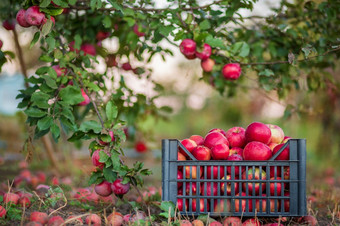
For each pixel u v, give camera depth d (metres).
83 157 5.80
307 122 9.20
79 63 3.15
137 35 3.66
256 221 2.55
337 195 4.36
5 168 5.17
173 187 2.60
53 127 2.59
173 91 13.78
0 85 8.39
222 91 4.53
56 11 2.71
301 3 3.88
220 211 2.59
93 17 3.77
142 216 2.67
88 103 3.18
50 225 2.43
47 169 5.29
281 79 4.03
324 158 7.96
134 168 2.68
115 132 2.63
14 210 2.68
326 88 4.41
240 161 2.57
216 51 3.44
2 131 8.27
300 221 2.79
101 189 2.77
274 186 2.58
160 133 14.40
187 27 3.19
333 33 3.74
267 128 2.78
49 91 2.70
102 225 2.63
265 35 3.93
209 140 2.80
